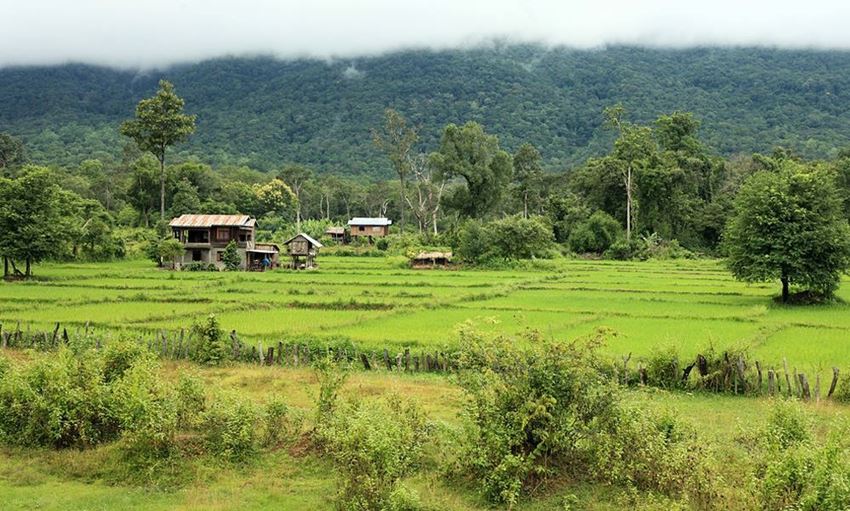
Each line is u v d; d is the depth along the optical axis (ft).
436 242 339.77
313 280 200.03
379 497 43.78
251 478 49.98
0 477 49.88
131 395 53.98
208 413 56.18
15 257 196.65
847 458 41.50
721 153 636.48
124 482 49.49
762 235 152.35
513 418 47.65
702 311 136.05
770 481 41.04
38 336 98.94
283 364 88.94
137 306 139.03
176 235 264.31
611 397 49.73
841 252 147.23
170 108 325.21
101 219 301.84
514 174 431.43
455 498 46.19
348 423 49.11
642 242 325.21
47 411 55.67
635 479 47.60
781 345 98.94
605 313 132.16
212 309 133.59
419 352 90.84
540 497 46.11
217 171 620.49
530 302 151.33
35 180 201.46
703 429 56.80
